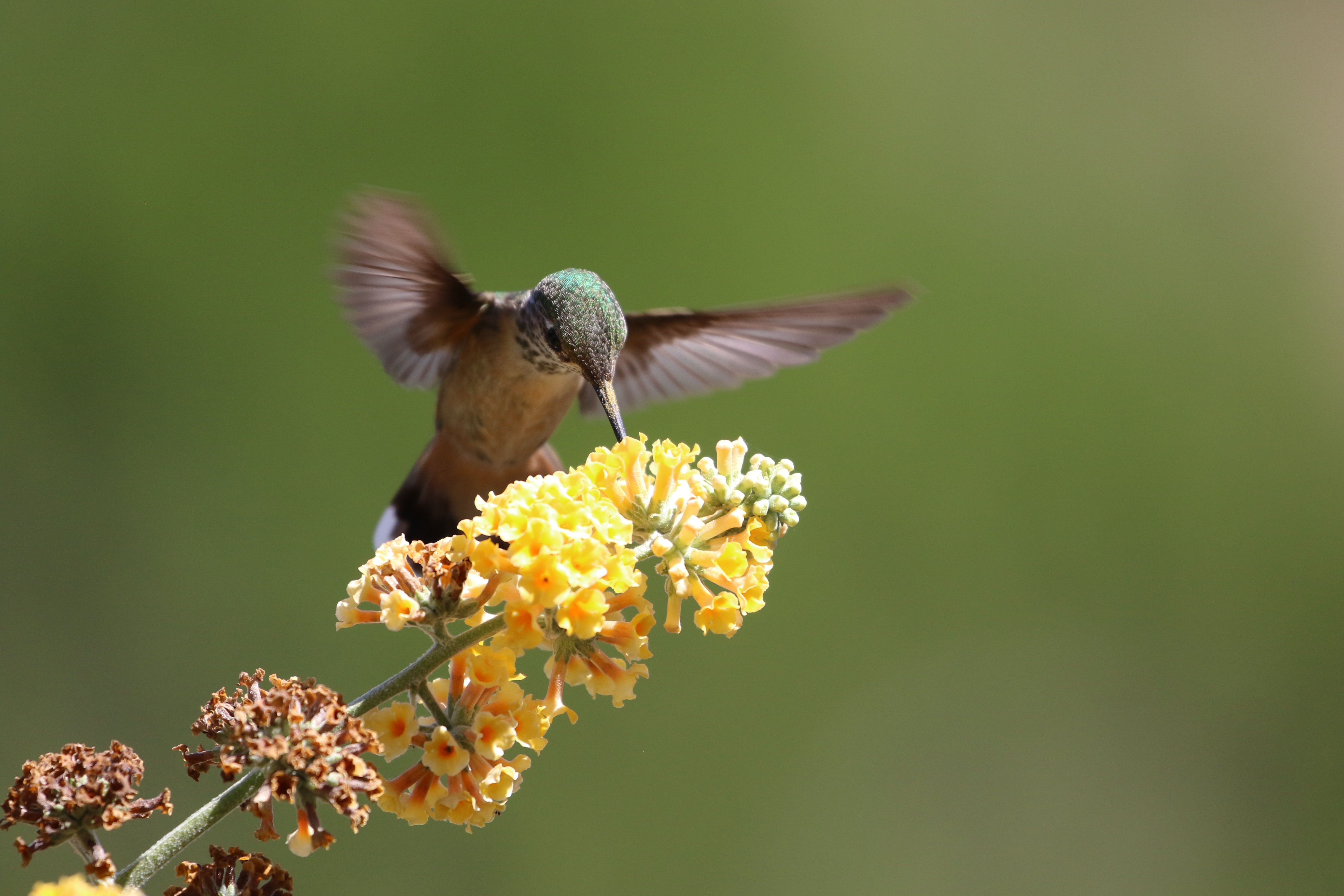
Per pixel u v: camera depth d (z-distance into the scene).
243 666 12.22
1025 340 14.55
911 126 15.12
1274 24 16.41
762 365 6.28
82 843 2.82
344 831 11.15
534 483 3.17
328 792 2.80
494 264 13.84
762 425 13.85
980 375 14.42
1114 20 15.98
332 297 5.68
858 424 14.02
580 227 14.12
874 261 14.58
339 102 13.66
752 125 14.62
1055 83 15.70
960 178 15.09
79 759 2.85
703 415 13.80
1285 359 14.91
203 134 13.28
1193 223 15.36
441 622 3.21
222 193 13.23
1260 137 15.85
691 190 14.34
